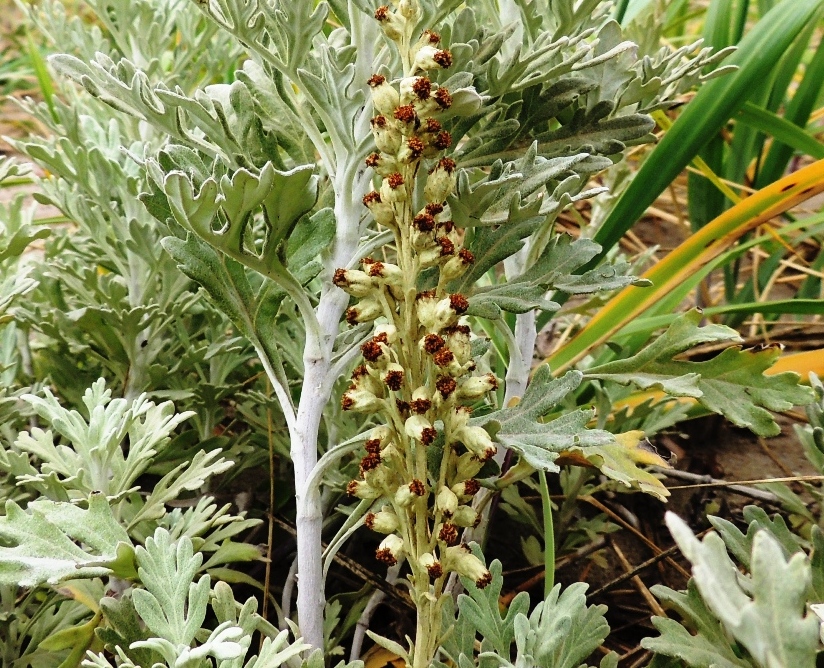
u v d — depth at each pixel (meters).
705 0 0.65
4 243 0.24
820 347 0.34
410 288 0.13
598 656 0.22
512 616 0.15
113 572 0.14
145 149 0.20
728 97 0.27
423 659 0.14
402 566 0.23
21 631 0.18
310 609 0.16
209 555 0.22
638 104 0.22
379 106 0.13
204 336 0.28
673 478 0.27
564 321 0.35
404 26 0.13
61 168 0.23
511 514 0.24
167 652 0.13
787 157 0.34
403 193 0.13
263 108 0.19
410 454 0.13
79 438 0.18
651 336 0.32
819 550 0.15
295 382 0.23
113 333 0.23
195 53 0.29
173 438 0.23
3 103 0.64
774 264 0.36
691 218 0.36
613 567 0.26
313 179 0.14
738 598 0.09
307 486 0.16
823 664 0.13
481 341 0.17
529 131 0.19
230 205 0.13
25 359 0.26
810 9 0.27
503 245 0.17
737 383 0.17
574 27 0.20
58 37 0.30
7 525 0.13
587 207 0.45
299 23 0.16
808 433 0.21
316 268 0.16
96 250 0.28
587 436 0.14
